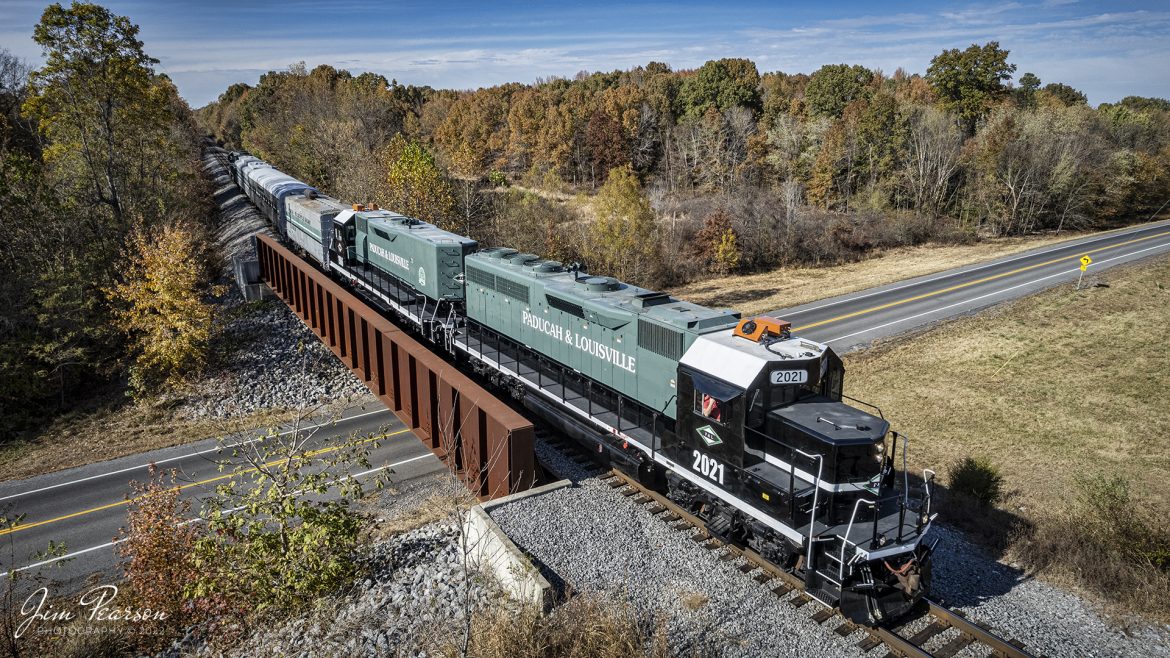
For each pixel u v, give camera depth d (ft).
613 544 41.01
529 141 289.33
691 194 239.09
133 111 127.13
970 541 46.83
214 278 133.59
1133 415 74.90
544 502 45.16
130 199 131.23
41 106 120.98
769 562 38.45
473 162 256.52
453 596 39.22
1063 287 126.21
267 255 112.78
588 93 336.90
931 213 214.28
